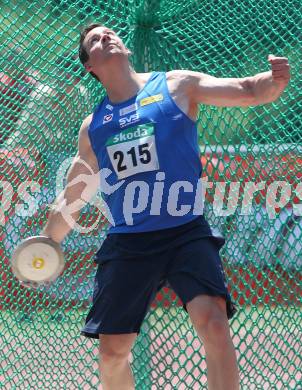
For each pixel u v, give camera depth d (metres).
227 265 16.53
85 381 16.64
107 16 17.11
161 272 12.46
